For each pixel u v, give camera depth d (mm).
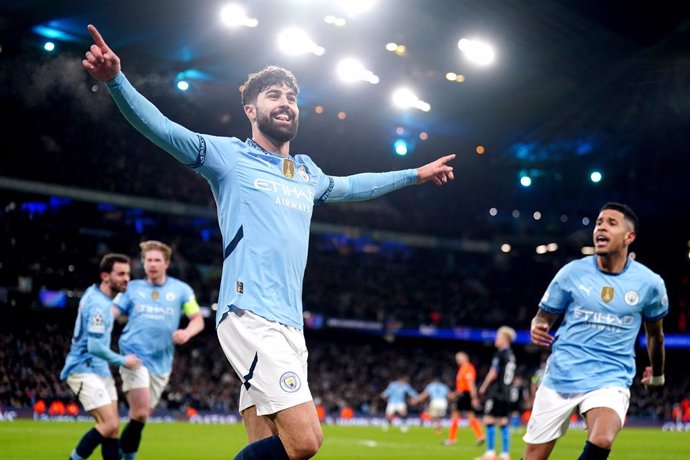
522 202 42812
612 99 28625
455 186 41969
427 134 34281
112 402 8180
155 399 8930
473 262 49656
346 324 41531
